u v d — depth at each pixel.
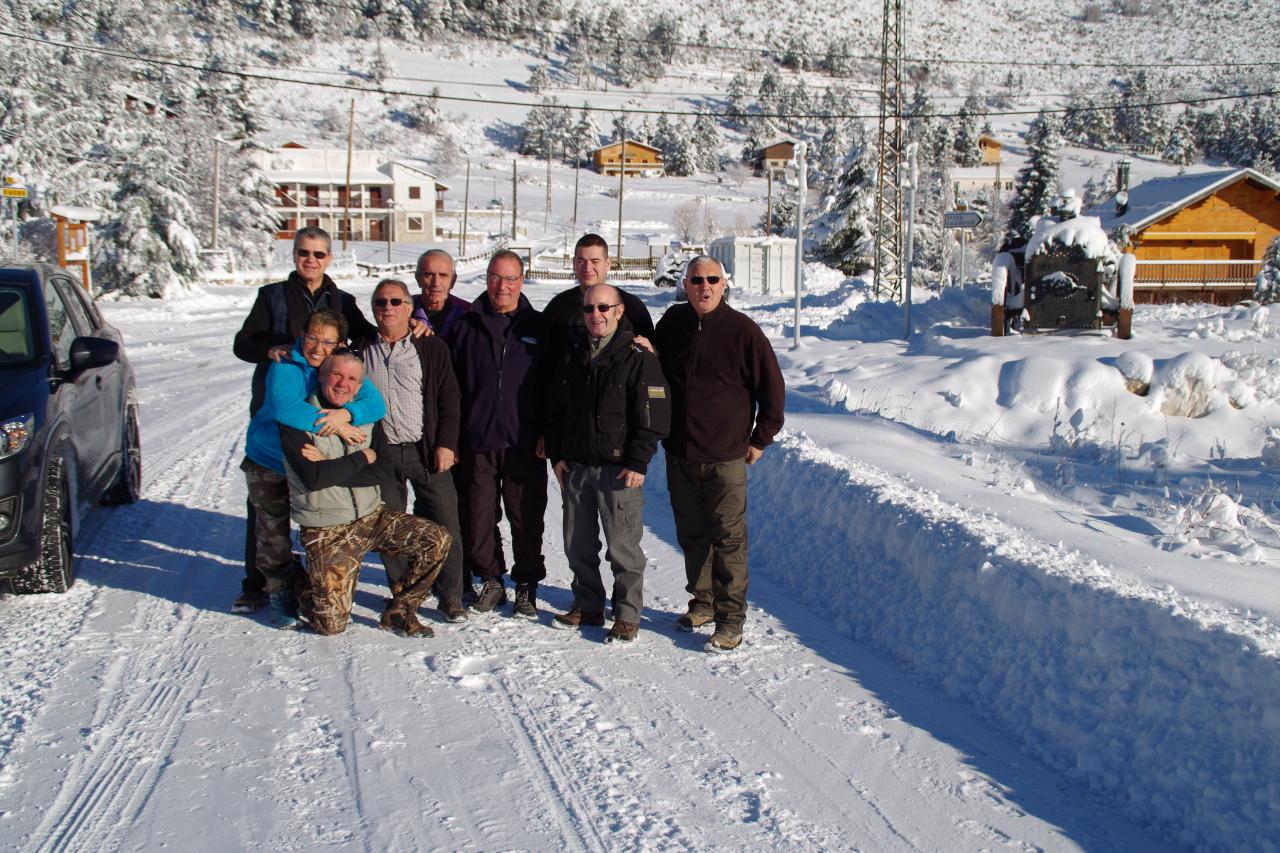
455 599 5.67
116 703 4.47
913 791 3.90
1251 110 144.38
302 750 4.08
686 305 5.52
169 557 6.73
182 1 163.00
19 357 6.05
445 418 5.50
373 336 5.63
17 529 5.42
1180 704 3.98
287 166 85.56
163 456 10.34
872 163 48.50
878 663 5.25
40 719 4.29
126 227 37.47
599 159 133.62
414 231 86.75
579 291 5.73
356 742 4.16
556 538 7.68
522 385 5.63
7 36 42.81
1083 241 15.69
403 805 3.66
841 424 10.16
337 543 5.26
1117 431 10.42
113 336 8.20
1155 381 11.01
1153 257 37.38
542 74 172.62
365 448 5.20
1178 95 188.12
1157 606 4.33
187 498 8.43
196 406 14.21
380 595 6.17
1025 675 4.67
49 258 37.66
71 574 6.00
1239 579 5.08
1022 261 17.20
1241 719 3.76
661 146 142.00
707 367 5.32
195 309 35.59
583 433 5.32
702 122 146.12
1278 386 10.84
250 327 5.54
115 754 4.00
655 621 5.83
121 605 5.75
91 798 3.66
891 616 5.63
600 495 5.38
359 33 185.00
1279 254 24.75
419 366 5.46
